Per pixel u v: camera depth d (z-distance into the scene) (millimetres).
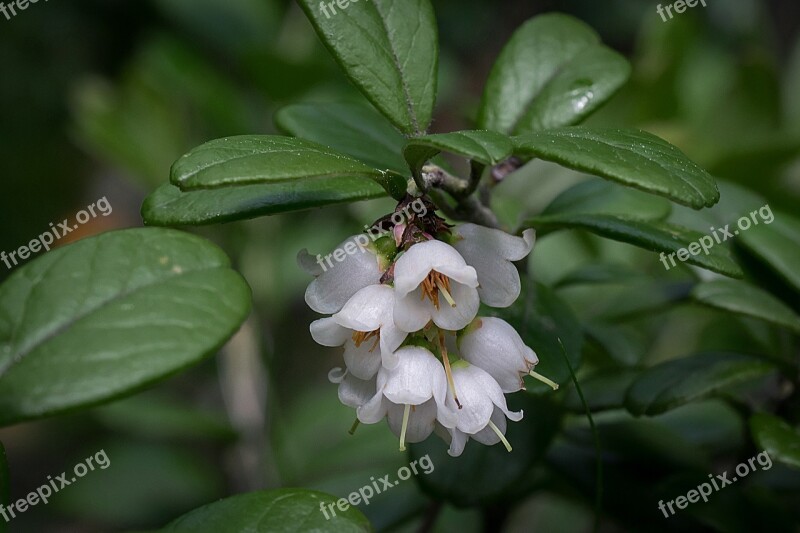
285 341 356
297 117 169
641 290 189
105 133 261
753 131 294
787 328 163
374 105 152
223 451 302
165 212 147
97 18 429
